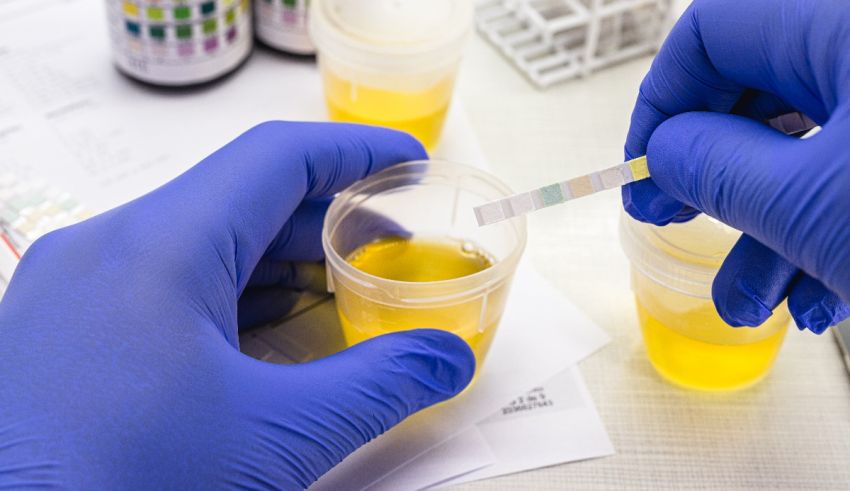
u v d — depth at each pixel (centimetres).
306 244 47
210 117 55
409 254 46
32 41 58
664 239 43
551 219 52
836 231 34
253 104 56
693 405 45
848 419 45
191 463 38
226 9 54
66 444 37
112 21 54
